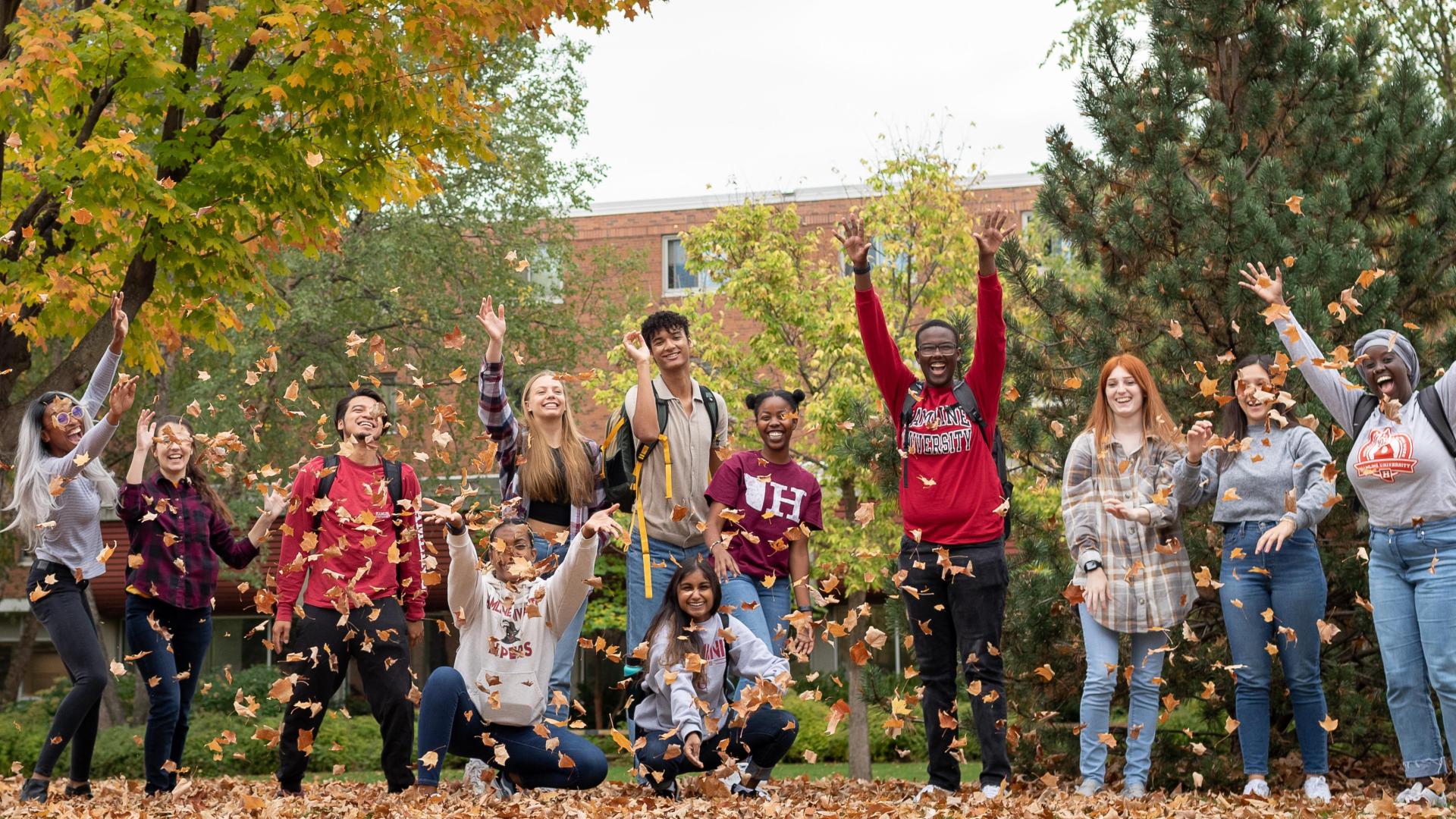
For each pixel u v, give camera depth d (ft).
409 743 19.43
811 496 21.67
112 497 20.39
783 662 19.39
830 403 51.44
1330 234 26.08
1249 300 24.86
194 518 20.94
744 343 61.00
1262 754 19.77
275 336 65.82
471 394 67.97
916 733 62.85
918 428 19.56
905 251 59.98
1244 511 19.81
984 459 19.35
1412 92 29.53
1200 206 26.53
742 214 60.59
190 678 21.33
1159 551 19.93
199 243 31.32
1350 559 24.35
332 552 18.76
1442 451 17.54
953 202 59.77
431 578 18.88
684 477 21.29
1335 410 19.11
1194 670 25.22
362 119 33.19
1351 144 28.45
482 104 37.11
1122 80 30.73
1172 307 26.22
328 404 70.49
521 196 73.26
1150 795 20.57
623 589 71.97
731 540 21.04
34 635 75.72
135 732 57.93
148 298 33.30
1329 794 19.34
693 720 18.28
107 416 19.49
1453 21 55.01
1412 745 18.07
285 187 31.91
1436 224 27.50
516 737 19.49
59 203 31.50
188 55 32.86
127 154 28.81
